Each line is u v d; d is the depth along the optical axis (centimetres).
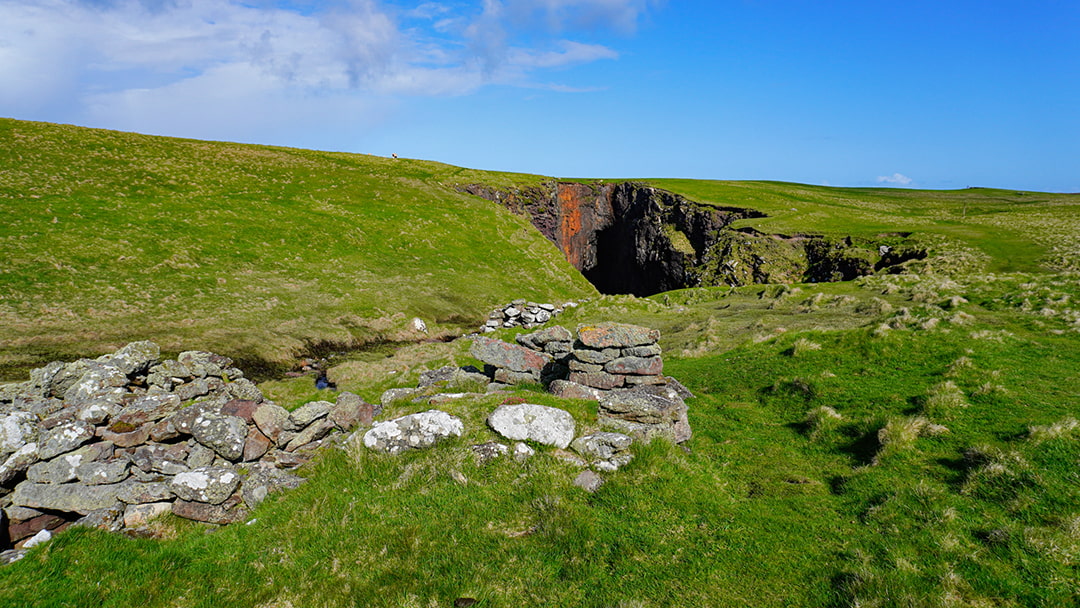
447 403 1497
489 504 1106
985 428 1338
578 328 1748
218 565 971
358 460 1240
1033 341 2025
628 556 951
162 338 4047
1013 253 5672
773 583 870
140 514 1092
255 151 11569
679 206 12238
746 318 3428
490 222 10094
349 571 951
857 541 956
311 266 6631
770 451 1416
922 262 5906
